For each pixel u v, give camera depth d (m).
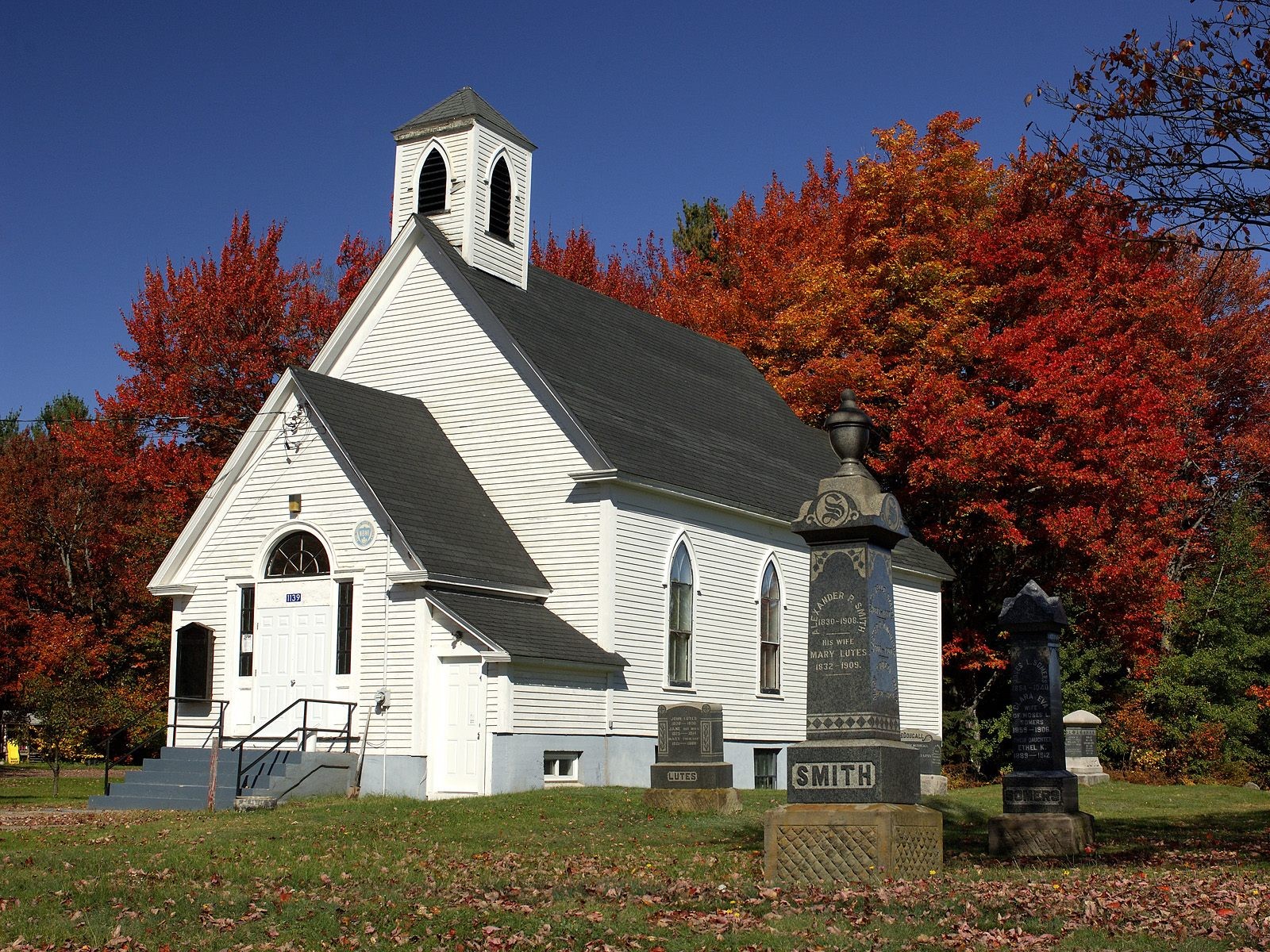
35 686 36.25
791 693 32.62
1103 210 17.45
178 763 25.41
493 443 28.48
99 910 12.84
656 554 28.20
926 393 38.56
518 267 31.50
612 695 26.64
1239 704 42.81
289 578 26.39
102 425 44.31
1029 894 12.62
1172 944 10.34
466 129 30.66
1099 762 39.22
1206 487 49.50
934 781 29.20
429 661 24.56
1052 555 40.41
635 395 31.00
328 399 26.62
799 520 14.66
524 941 11.13
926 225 45.22
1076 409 36.94
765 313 48.03
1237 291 50.44
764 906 12.49
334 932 11.76
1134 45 16.61
